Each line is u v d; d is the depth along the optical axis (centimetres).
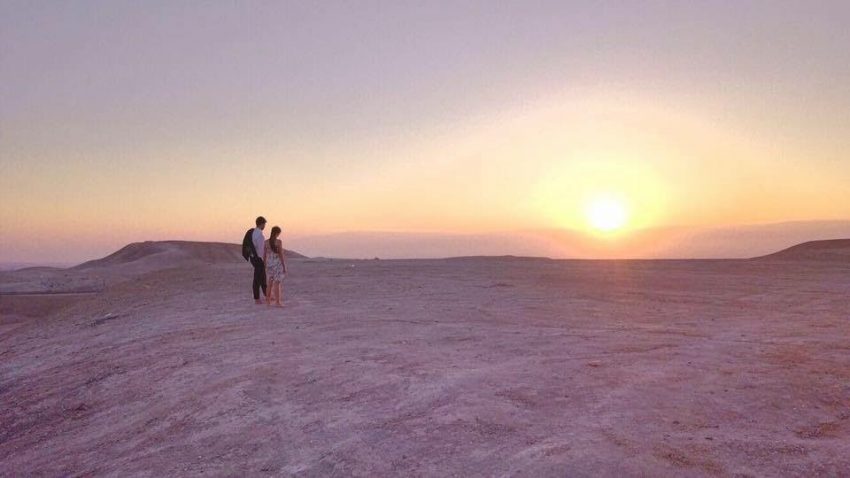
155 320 1723
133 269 9762
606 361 960
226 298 2064
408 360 1006
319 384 909
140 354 1292
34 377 1314
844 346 1048
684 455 604
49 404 1098
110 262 11538
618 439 644
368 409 789
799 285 2028
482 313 1513
